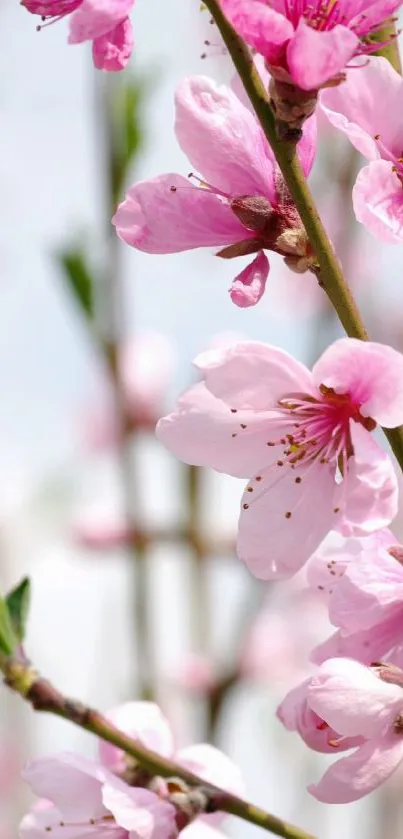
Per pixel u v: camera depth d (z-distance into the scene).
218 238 0.34
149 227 0.34
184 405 0.35
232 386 0.34
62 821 0.36
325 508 0.34
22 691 0.35
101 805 0.36
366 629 0.34
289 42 0.32
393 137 0.34
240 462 0.35
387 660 0.34
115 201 0.48
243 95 0.35
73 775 0.36
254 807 0.35
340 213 0.50
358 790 0.33
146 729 0.38
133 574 0.52
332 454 0.34
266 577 0.34
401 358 0.32
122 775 0.36
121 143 0.48
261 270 0.34
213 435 0.34
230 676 0.52
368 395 0.33
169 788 0.36
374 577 0.34
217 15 0.32
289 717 0.34
